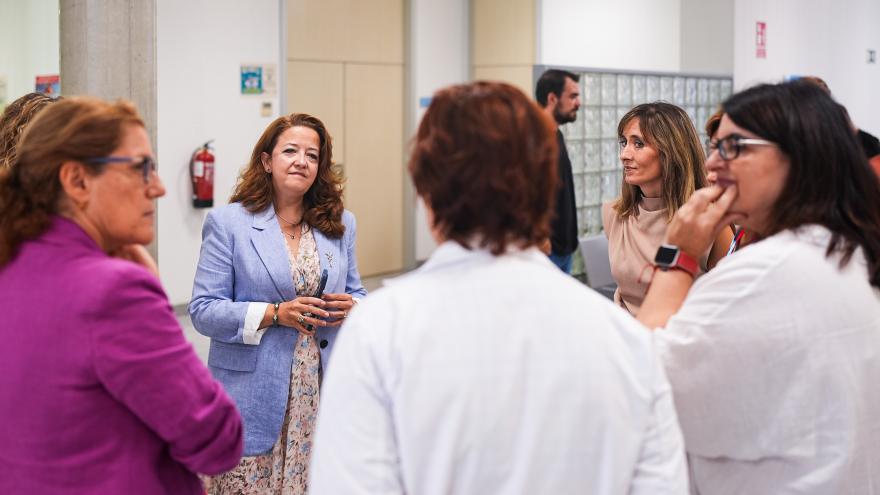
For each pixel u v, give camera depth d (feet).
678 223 5.10
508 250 3.94
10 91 24.06
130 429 4.66
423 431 3.73
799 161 4.75
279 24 23.31
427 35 27.71
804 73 36.19
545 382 3.80
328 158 8.90
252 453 8.28
